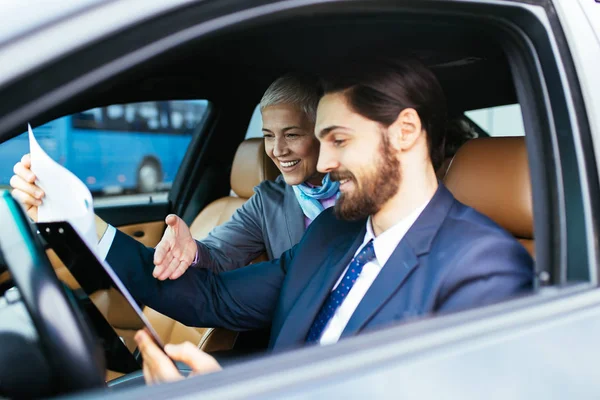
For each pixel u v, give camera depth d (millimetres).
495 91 1866
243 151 2629
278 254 1992
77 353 764
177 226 1503
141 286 1462
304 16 779
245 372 630
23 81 550
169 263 1475
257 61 1921
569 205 917
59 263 1020
